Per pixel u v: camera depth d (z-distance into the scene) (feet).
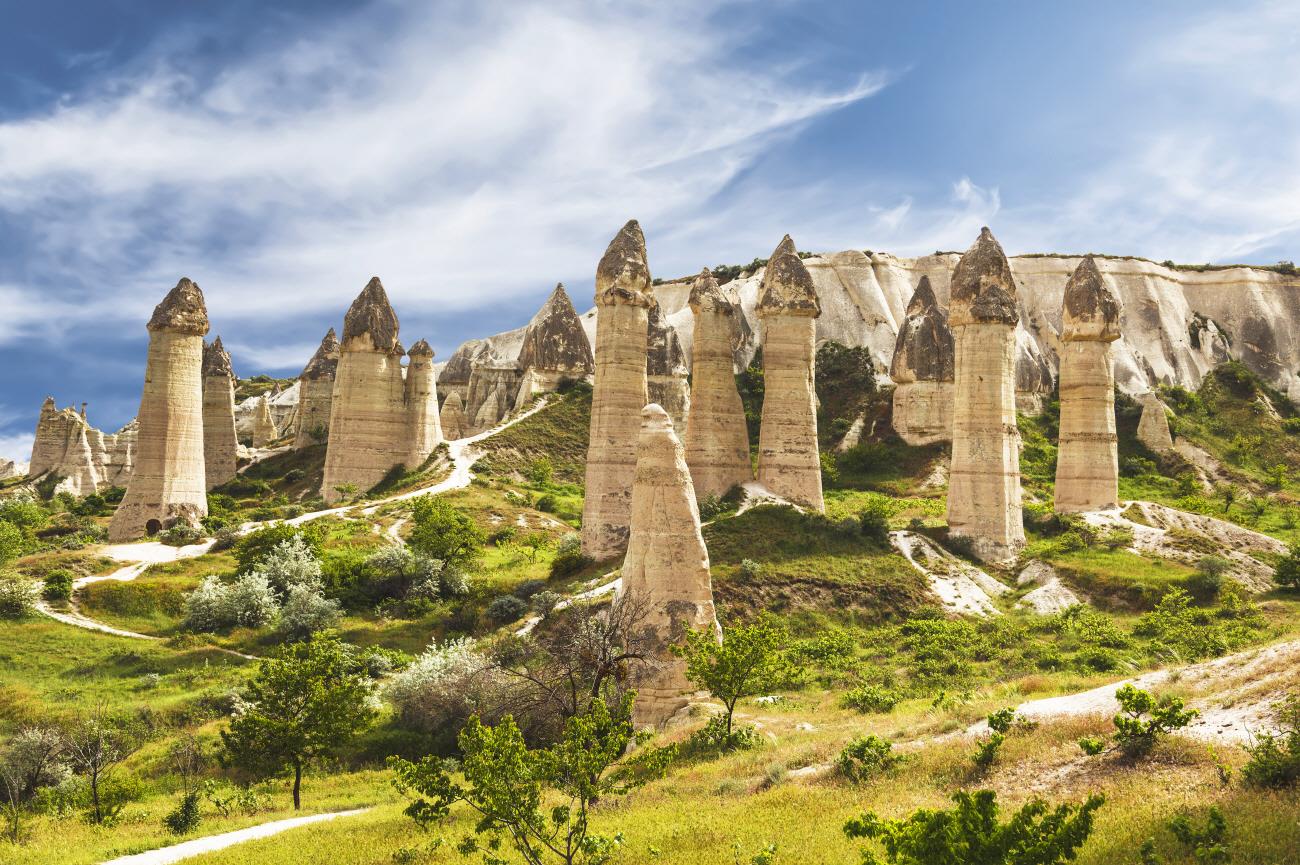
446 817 71.46
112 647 147.02
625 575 103.50
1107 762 55.62
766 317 186.80
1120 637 129.18
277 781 100.12
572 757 49.19
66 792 94.99
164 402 209.26
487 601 163.63
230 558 190.19
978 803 37.50
